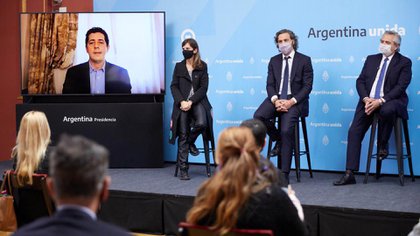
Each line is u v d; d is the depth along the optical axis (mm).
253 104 6535
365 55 6012
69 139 1746
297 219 2527
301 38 6270
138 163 6598
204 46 6727
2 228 3990
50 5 7453
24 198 3992
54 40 6707
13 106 7734
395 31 5789
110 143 6582
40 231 1602
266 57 6441
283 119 5539
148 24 6617
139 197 5246
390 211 4438
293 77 5660
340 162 6184
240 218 2480
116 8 7105
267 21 6414
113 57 6668
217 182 2514
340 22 6094
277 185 2604
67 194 1681
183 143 5922
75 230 1605
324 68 6188
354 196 4973
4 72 7738
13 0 7633
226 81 6645
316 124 6254
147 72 6656
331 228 4633
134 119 6586
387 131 5578
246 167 2492
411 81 5844
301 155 5980
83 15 6652
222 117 6688
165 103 6941
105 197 1791
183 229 2549
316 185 5484
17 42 7645
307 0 6219
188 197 5039
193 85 5988
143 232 5246
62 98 6887
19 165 3934
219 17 6633
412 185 5434
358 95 6055
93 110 6574
